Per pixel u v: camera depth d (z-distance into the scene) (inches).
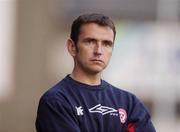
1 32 1790.1
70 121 371.9
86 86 384.2
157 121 1573.6
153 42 1652.3
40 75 1706.4
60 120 372.5
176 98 1588.3
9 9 1745.8
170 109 1579.7
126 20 1717.5
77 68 388.5
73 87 383.6
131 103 392.8
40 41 1733.5
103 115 378.9
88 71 385.1
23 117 1579.7
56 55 1733.5
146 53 1644.9
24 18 1740.9
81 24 385.7
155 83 1610.5
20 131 1556.3
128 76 1638.8
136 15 1721.2
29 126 1568.7
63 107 374.6
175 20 1697.8
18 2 1744.6
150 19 1749.5
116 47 1654.8
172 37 1647.4
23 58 1711.4
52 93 380.2
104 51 383.9
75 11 1747.0
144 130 391.9
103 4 1736.0
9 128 1552.7
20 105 1614.2
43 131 378.0
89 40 383.6
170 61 1600.6
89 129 373.7
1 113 1578.5
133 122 389.1
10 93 1659.7
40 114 380.5
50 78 1710.1
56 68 1722.4
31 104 1630.2
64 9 1753.2
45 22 1745.8
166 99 1584.6
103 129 376.2
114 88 394.6
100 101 382.3
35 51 1726.1
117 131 380.5
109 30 384.8
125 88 1635.1
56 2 1800.0
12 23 1736.0
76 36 388.5
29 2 1740.9
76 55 389.1
